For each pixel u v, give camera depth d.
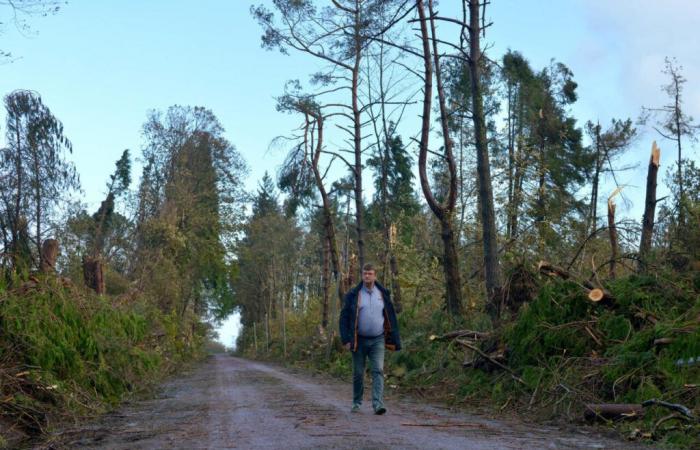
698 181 17.91
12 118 20.78
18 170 20.03
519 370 10.96
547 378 10.09
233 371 27.91
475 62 16.16
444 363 13.57
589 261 15.34
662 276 10.98
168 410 11.02
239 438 7.11
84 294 13.73
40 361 10.29
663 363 8.62
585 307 10.95
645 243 12.84
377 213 38.75
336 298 29.25
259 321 77.06
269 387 16.22
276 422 8.48
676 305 10.24
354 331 9.67
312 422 8.34
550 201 25.62
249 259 59.59
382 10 24.34
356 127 27.95
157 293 37.69
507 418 9.27
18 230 14.30
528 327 11.25
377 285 9.95
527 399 10.13
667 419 7.29
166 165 48.09
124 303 20.27
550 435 7.45
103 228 39.03
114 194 40.12
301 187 31.67
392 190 37.50
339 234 52.94
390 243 25.45
